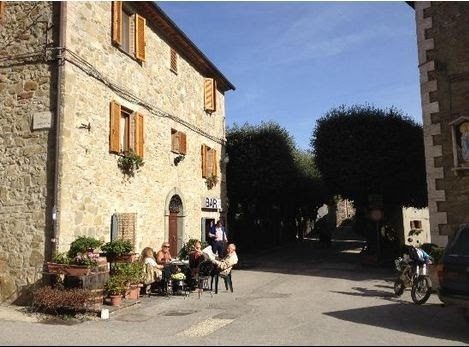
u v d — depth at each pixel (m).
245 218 27.27
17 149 10.29
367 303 10.30
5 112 10.48
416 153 19.14
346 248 28.83
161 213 14.13
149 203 13.47
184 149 15.58
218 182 18.88
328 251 26.72
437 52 13.16
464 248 7.84
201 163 17.20
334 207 48.53
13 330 7.35
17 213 10.09
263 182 23.50
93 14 11.36
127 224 12.02
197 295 11.52
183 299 10.92
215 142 18.89
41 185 10.02
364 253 20.48
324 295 11.45
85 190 10.66
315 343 6.68
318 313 9.16
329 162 19.94
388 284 13.26
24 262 9.92
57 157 9.89
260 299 10.92
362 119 19.52
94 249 9.89
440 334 7.43
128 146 12.68
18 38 10.62
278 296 11.38
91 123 11.00
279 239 32.22
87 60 10.98
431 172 12.93
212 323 8.24
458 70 12.78
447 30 13.08
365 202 20.69
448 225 12.55
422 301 10.12
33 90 10.37
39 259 9.84
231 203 25.62
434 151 12.94
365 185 19.42
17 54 10.55
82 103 10.70
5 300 9.93
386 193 19.78
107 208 11.48
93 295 9.21
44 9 10.53
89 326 8.00
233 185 23.88
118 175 12.02
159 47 14.52
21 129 10.33
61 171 9.88
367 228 20.67
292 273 16.25
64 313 8.95
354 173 19.39
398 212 24.62
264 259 22.14
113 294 9.62
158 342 6.60
